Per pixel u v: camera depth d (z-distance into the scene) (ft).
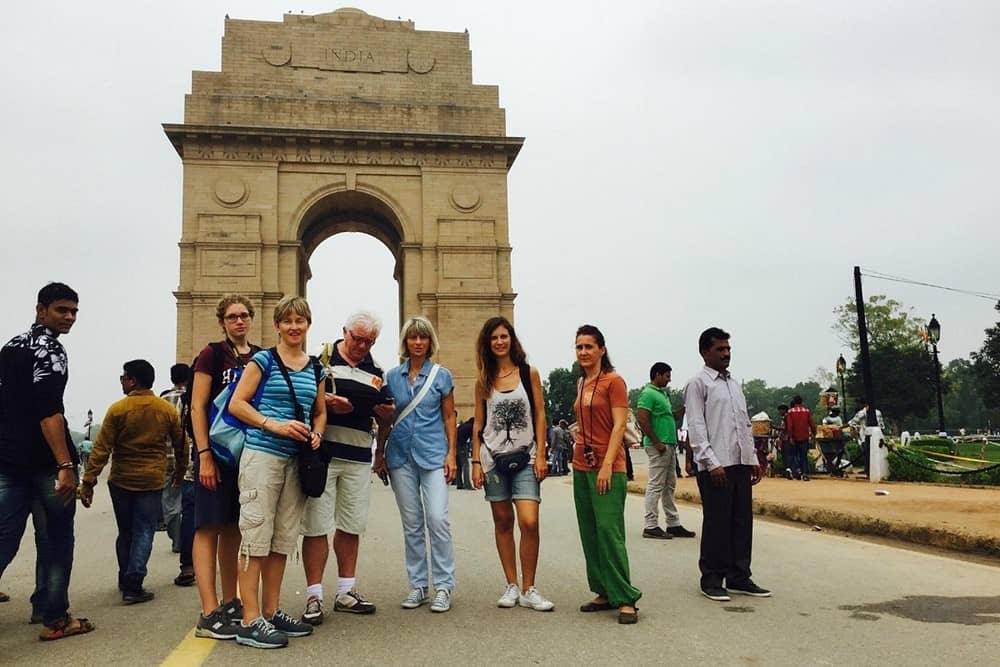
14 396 24.36
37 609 26.76
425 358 29.45
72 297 25.41
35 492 24.70
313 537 25.66
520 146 149.79
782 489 69.26
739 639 22.45
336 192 144.87
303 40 148.66
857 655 20.66
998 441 248.73
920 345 296.51
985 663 19.85
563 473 123.34
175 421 31.58
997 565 34.63
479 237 147.33
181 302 135.85
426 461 28.22
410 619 25.55
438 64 152.35
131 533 30.73
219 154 140.97
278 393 23.75
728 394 29.63
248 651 21.79
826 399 102.47
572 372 357.41
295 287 140.67
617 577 24.85
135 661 20.98
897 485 74.38
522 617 25.59
